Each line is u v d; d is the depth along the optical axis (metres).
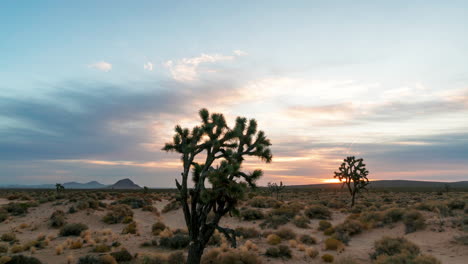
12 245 19.55
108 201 47.91
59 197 41.75
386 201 48.47
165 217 35.59
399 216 23.53
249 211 30.44
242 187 11.17
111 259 14.16
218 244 18.98
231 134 12.38
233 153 12.54
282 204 37.53
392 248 15.53
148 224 30.58
